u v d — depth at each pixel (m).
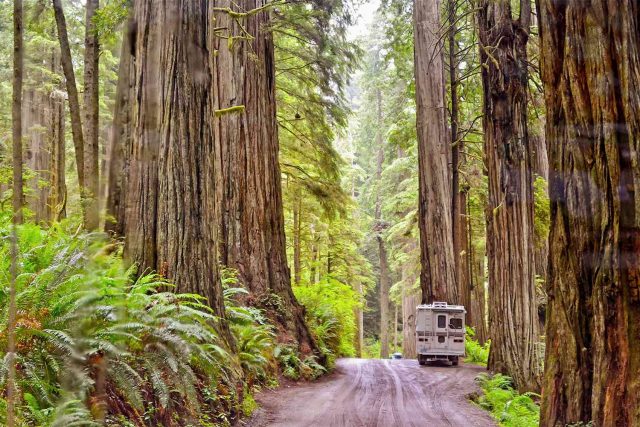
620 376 6.19
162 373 6.87
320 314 19.34
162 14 8.68
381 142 42.19
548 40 7.19
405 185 34.47
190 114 9.11
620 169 6.34
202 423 7.03
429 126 21.47
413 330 36.22
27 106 21.94
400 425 8.96
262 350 11.72
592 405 6.45
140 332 6.61
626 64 6.39
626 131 6.35
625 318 6.21
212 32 9.90
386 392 12.20
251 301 14.51
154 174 8.69
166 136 8.88
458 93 24.55
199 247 9.02
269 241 15.88
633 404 6.02
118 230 6.85
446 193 21.23
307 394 11.39
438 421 9.45
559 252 7.07
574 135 6.82
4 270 5.66
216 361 7.50
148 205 8.63
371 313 54.94
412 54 26.25
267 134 16.41
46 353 5.28
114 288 5.45
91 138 12.51
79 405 4.31
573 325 6.86
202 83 9.33
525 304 13.96
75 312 5.37
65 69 12.45
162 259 8.67
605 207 6.51
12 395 3.15
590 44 6.62
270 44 17.22
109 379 5.97
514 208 14.20
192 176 9.07
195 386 7.60
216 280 9.30
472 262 27.70
